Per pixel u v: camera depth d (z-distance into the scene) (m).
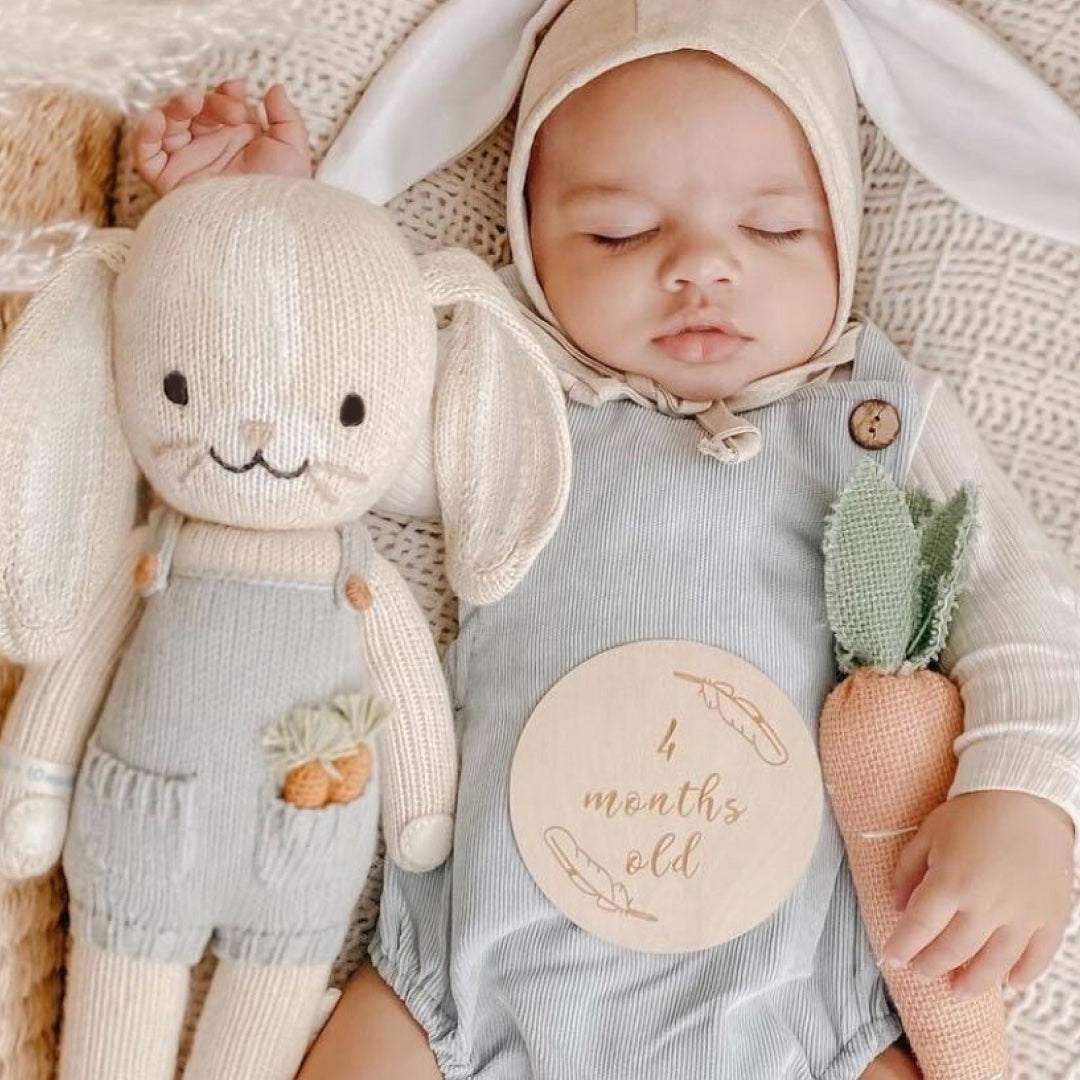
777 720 0.99
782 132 1.07
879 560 0.99
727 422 1.06
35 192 0.98
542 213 1.13
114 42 1.03
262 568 0.87
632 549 1.03
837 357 1.11
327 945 0.90
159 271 0.82
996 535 1.05
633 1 1.09
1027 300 1.14
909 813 0.97
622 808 0.97
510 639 1.04
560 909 0.97
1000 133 1.14
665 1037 0.96
